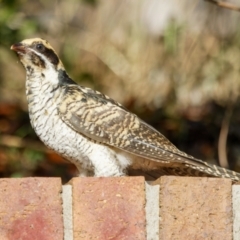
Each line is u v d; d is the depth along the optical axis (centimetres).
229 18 1300
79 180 498
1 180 489
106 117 747
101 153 741
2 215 486
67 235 495
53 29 1398
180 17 1337
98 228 494
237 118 1262
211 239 498
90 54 1404
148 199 502
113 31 1431
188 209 500
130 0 1453
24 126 1224
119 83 1376
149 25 1411
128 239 494
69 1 1427
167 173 756
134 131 751
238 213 505
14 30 1170
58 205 491
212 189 502
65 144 746
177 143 1242
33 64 769
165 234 497
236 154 1198
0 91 1435
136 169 763
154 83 1340
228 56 1282
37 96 756
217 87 1295
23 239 486
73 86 770
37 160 1167
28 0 1402
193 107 1322
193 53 1309
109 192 498
